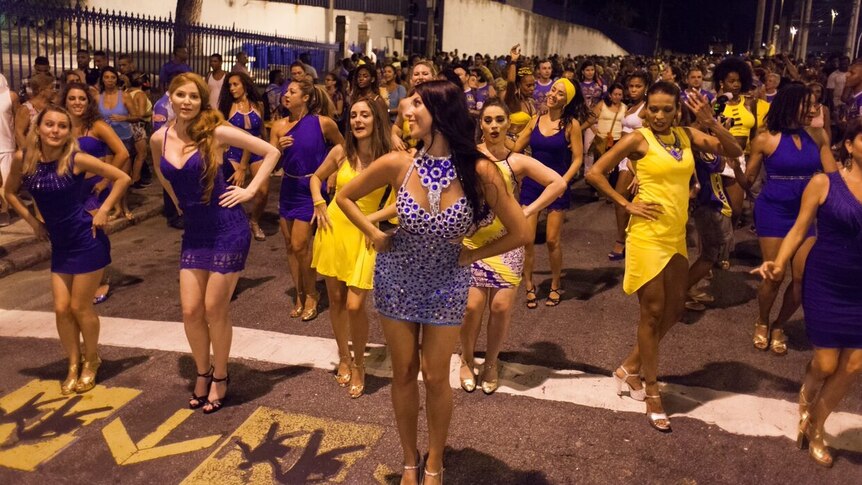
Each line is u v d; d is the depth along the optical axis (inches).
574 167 233.3
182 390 181.3
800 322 233.5
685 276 163.5
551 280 275.0
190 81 159.3
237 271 168.2
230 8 1008.9
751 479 146.4
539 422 166.9
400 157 125.1
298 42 793.6
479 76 422.0
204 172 159.0
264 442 157.8
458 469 148.7
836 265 140.6
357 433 161.5
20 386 182.9
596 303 250.1
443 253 125.0
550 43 1765.5
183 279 166.6
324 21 1111.0
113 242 320.8
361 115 170.4
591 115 282.7
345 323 181.8
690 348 212.1
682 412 172.2
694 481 145.7
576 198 426.9
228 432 161.9
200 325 168.7
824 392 148.6
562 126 235.1
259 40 696.4
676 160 157.4
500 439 159.6
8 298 246.7
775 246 201.5
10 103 299.9
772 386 187.9
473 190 119.3
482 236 167.9
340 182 173.2
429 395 132.7
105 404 173.8
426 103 118.5
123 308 238.8
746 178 208.8
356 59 625.3
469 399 177.5
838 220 138.7
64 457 152.1
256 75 711.7
